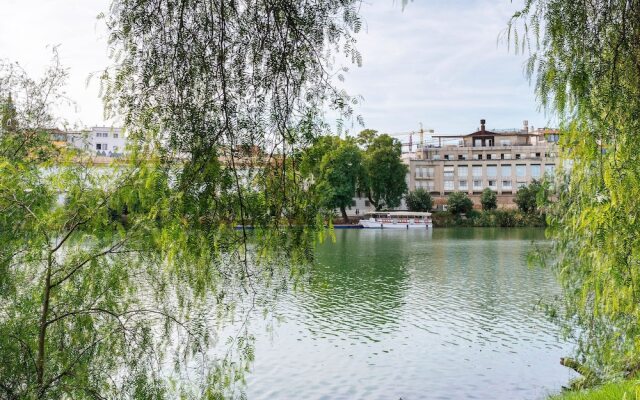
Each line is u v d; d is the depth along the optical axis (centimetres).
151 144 413
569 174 736
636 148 384
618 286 477
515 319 1559
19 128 616
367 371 1097
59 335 569
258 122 402
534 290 2041
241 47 397
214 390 585
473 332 1414
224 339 1232
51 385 534
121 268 556
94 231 551
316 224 445
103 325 570
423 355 1206
